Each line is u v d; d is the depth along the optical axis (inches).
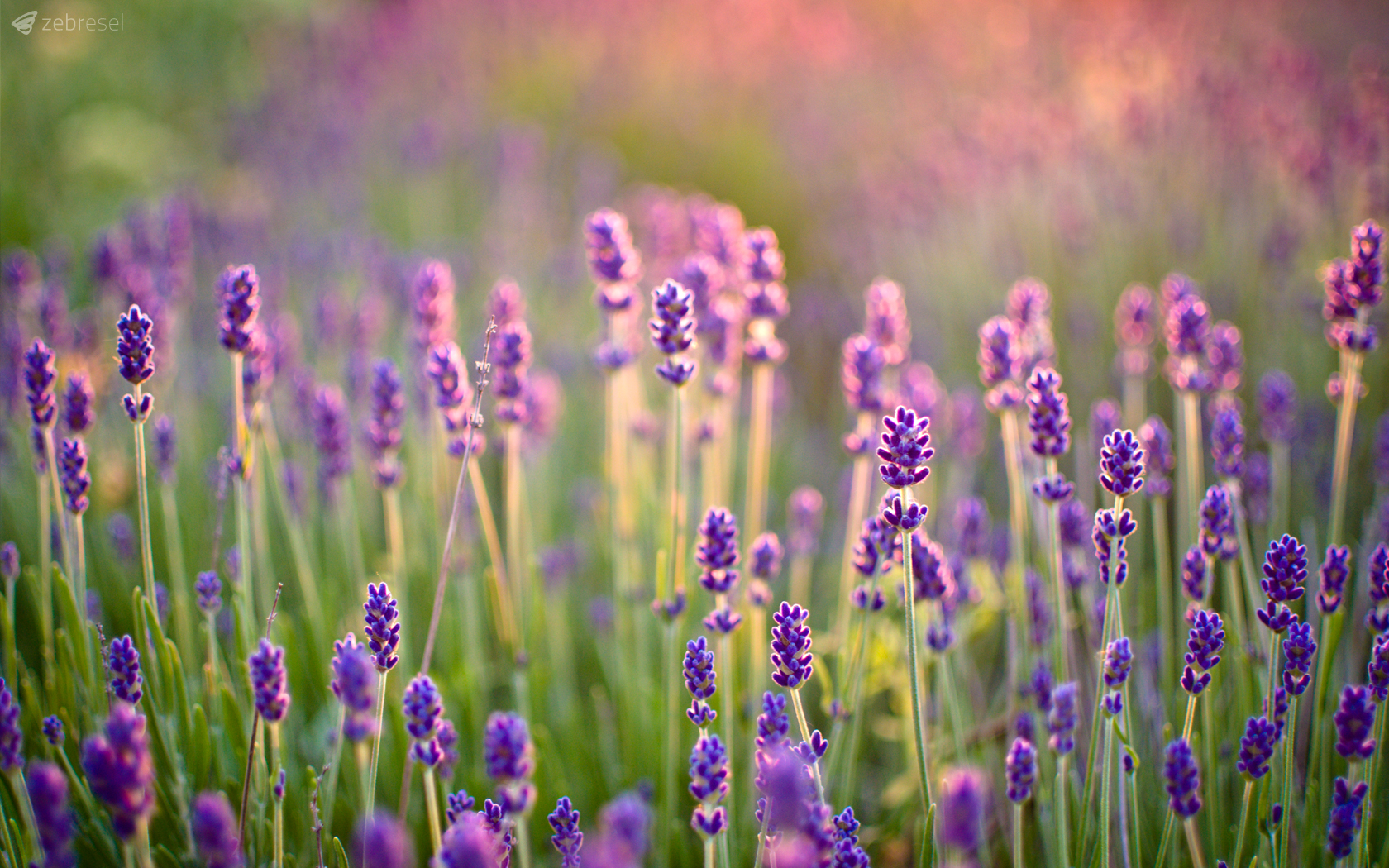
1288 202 163.3
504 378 88.3
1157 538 87.6
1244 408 135.8
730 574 70.0
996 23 290.0
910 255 189.8
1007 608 97.0
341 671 51.4
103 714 75.0
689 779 91.0
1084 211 175.2
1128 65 209.5
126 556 105.0
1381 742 65.4
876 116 263.6
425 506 120.9
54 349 114.0
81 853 74.0
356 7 335.0
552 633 108.4
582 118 272.2
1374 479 121.8
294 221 209.6
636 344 114.9
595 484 140.9
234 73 315.9
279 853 64.1
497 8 312.0
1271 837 66.6
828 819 55.5
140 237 133.1
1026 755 60.1
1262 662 80.6
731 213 120.3
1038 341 109.5
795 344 192.1
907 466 59.7
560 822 62.8
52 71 279.6
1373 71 175.9
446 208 229.3
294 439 124.6
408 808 84.9
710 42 301.3
